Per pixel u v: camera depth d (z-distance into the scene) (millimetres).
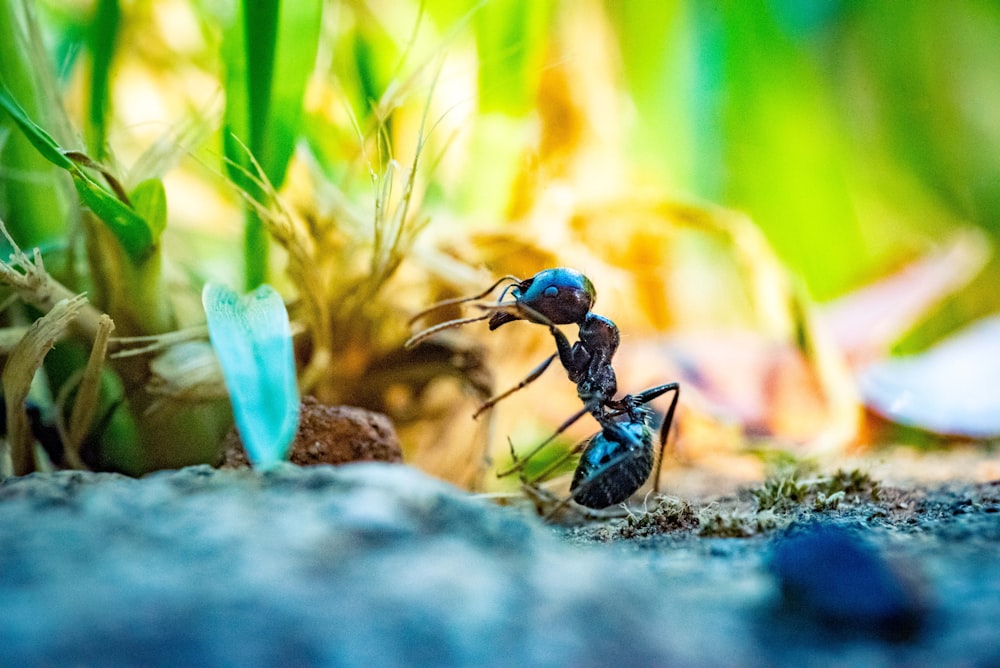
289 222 45
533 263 52
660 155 67
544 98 57
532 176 54
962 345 64
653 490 48
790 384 57
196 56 53
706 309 64
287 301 48
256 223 46
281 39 45
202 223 54
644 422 45
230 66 45
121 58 50
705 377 57
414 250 50
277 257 50
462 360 50
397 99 47
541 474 46
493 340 52
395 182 52
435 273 50
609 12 65
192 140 48
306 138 51
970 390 59
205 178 54
